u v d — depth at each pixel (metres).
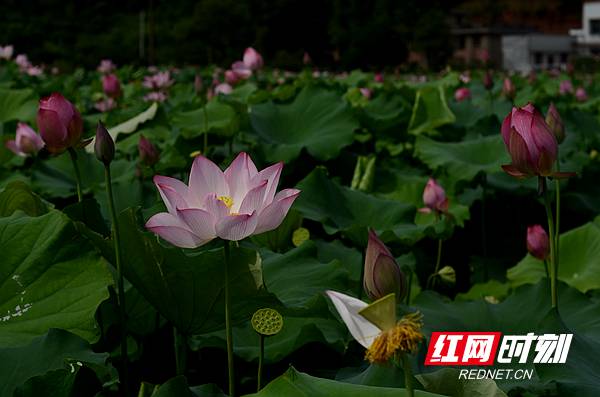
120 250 1.98
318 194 3.53
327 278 2.57
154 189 3.75
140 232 1.96
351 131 4.88
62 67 18.27
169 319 2.10
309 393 1.50
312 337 2.27
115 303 2.19
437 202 3.60
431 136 6.15
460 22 70.12
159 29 60.12
